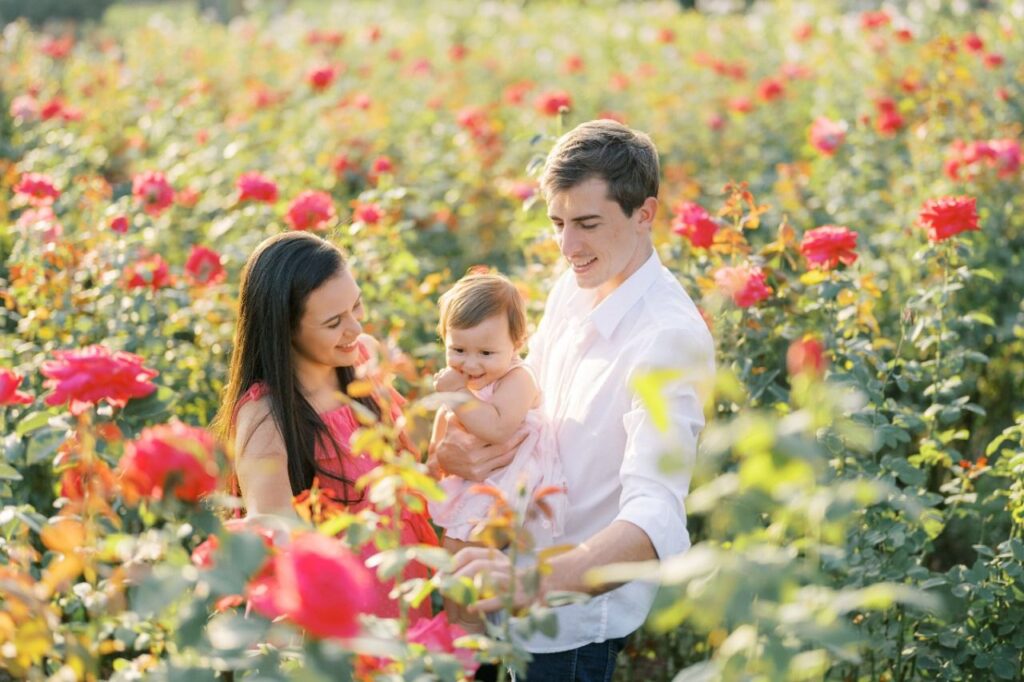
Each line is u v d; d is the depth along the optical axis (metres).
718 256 3.88
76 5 19.64
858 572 3.11
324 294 2.62
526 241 5.23
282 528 1.80
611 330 2.67
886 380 3.63
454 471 2.75
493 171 6.57
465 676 1.96
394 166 6.39
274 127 7.84
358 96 7.48
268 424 2.61
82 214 4.98
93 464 2.15
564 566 2.28
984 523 3.66
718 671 1.59
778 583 1.52
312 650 1.64
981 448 4.91
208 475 1.79
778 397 3.60
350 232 4.39
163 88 9.49
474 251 6.27
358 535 1.95
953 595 3.14
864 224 5.58
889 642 3.17
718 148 7.89
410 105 8.48
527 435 2.75
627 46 11.84
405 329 4.37
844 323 3.80
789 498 1.64
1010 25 8.62
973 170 5.30
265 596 1.75
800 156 7.79
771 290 3.73
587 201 2.62
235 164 6.14
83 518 2.12
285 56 10.83
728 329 3.62
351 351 2.71
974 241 5.05
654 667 3.86
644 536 2.32
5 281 4.88
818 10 11.65
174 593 1.60
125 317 4.09
